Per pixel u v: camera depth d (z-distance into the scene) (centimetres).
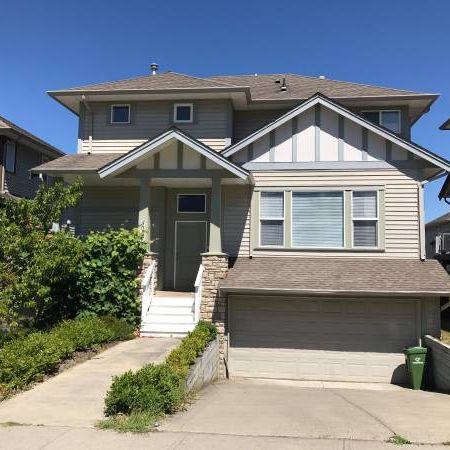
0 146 2227
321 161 1579
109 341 1252
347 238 1551
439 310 1421
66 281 1378
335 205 1570
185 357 984
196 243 1698
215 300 1430
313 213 1578
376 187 1553
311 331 1470
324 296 1455
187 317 1419
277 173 1596
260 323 1486
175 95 1822
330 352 1459
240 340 1484
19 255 1195
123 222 1722
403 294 1365
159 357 1116
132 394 755
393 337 1441
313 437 670
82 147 1878
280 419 781
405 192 1545
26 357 918
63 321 1280
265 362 1472
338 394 1184
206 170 1478
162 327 1383
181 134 1452
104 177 1486
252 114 1955
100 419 726
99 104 1894
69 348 1041
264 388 1248
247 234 1602
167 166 1490
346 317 1462
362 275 1454
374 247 1543
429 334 1416
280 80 2153
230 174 1471
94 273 1388
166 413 771
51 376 959
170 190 1716
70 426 695
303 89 1992
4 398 823
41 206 1272
